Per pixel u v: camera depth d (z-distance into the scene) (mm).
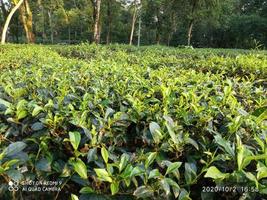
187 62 6188
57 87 2877
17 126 2018
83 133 1803
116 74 3732
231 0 32812
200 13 27203
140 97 2566
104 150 1512
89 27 38594
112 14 39312
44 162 1608
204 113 2127
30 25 24906
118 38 49031
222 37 44375
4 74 3686
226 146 1564
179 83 3312
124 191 1501
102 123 1860
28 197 1688
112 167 1479
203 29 42375
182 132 1826
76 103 2400
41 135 1802
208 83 3336
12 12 17938
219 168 1570
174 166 1491
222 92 3002
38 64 4973
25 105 2148
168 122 1844
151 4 35406
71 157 1622
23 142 1633
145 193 1427
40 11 36250
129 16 47250
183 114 2029
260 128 1952
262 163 1466
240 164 1433
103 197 1449
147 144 1795
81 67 4398
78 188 1715
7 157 1530
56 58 6398
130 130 2047
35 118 2018
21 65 5613
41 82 3027
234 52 12852
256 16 38156
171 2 31031
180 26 43625
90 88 2887
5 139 1882
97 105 2279
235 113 2170
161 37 45281
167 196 1469
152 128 1724
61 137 1808
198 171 1651
